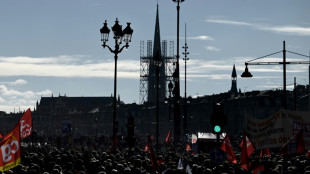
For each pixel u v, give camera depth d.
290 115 48.59
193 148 126.06
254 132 49.50
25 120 75.31
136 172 52.19
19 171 53.00
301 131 46.28
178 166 55.59
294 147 46.38
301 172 59.66
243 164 49.78
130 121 92.75
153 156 49.06
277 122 49.00
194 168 55.72
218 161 50.50
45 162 68.88
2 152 42.47
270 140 49.34
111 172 50.28
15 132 42.84
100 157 78.88
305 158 74.44
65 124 125.81
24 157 68.88
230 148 53.09
